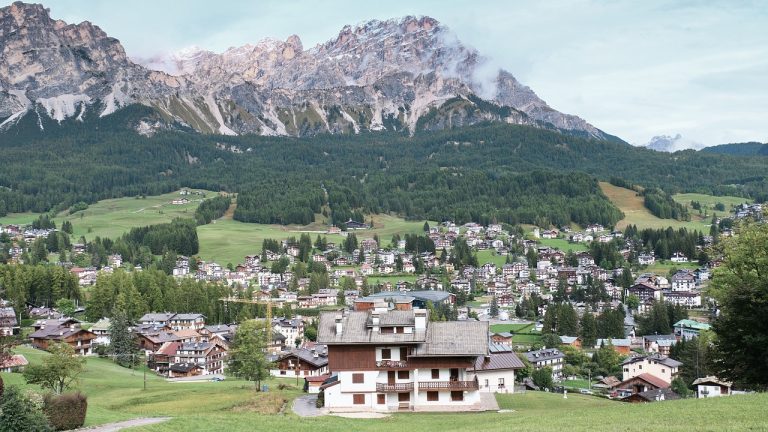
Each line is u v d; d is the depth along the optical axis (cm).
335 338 10325
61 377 12125
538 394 12519
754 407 6762
